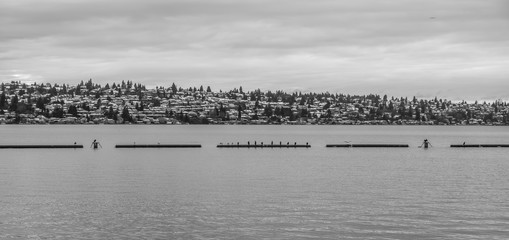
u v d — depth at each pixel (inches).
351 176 3216.0
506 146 6392.7
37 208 2202.3
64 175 3176.7
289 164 3941.9
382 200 2395.4
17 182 2874.0
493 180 3065.9
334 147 6097.4
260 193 2559.1
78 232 1884.8
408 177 3189.0
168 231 1903.3
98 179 3009.4
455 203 2333.9
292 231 1904.5
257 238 1829.5
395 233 1881.2
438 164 4050.2
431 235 1859.0
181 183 2874.0
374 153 5191.9
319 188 2719.0
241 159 4343.0
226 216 2092.8
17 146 5428.2
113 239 1819.6
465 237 1838.1
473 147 6338.6
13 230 1897.1
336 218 2063.2
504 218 2070.6
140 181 2940.5
